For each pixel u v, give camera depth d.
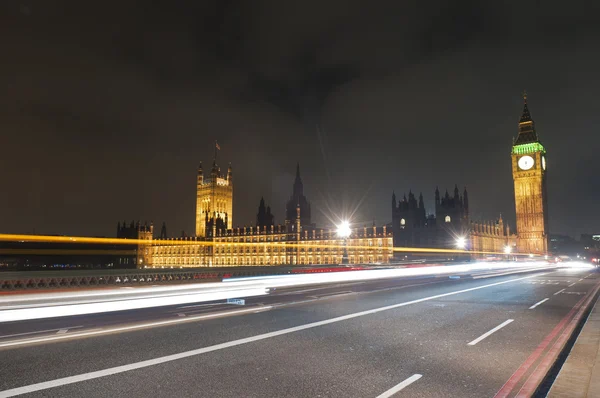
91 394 6.79
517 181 179.50
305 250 162.62
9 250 156.62
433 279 40.19
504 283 34.12
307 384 7.41
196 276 39.19
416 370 8.36
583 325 13.81
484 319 14.81
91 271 30.78
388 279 40.34
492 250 152.88
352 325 13.24
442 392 7.07
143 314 15.62
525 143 179.75
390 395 6.90
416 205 149.12
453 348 10.30
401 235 147.12
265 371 8.16
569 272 61.41
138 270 34.03
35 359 8.89
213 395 6.80
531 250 172.62
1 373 7.88
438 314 15.85
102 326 12.93
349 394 6.92
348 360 9.02
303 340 10.95
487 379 7.82
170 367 8.36
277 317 14.84
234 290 18.94
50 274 28.05
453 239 136.00
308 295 23.38
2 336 11.35
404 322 13.91
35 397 6.63
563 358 9.52
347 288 28.66
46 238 35.59
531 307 18.39
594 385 7.09
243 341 10.77
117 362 8.69
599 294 24.86
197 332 11.95
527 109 184.88
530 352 9.97
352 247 144.25
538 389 7.36
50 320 14.16
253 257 182.88
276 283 23.31
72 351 9.62
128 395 6.76
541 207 173.12
